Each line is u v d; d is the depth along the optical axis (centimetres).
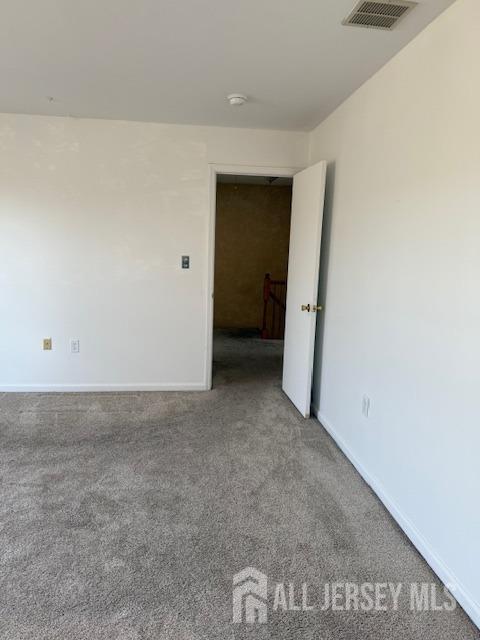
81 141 356
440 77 184
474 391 161
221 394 395
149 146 363
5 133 347
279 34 202
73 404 359
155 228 375
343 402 293
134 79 264
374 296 247
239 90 279
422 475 196
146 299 384
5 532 200
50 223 363
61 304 375
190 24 195
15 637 148
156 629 152
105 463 265
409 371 208
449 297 177
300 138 378
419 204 200
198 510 222
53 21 195
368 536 206
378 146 243
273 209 700
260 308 724
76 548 191
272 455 283
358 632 154
